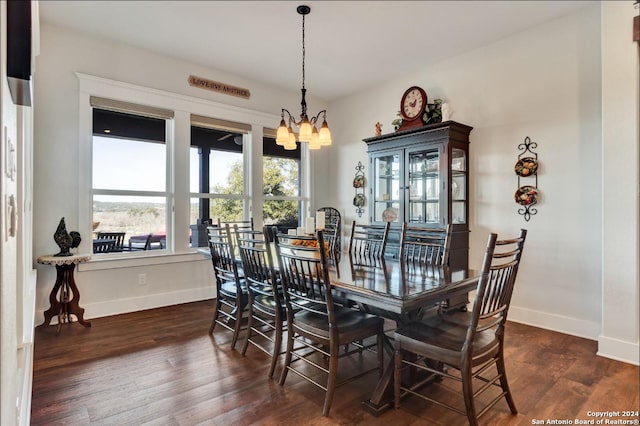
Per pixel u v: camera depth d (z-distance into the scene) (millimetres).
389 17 3123
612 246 2584
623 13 2527
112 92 3586
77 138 3404
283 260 2154
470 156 3762
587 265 2986
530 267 3314
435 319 2096
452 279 2061
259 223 4723
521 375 2303
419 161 3902
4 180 648
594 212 2947
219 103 4328
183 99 4047
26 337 1674
